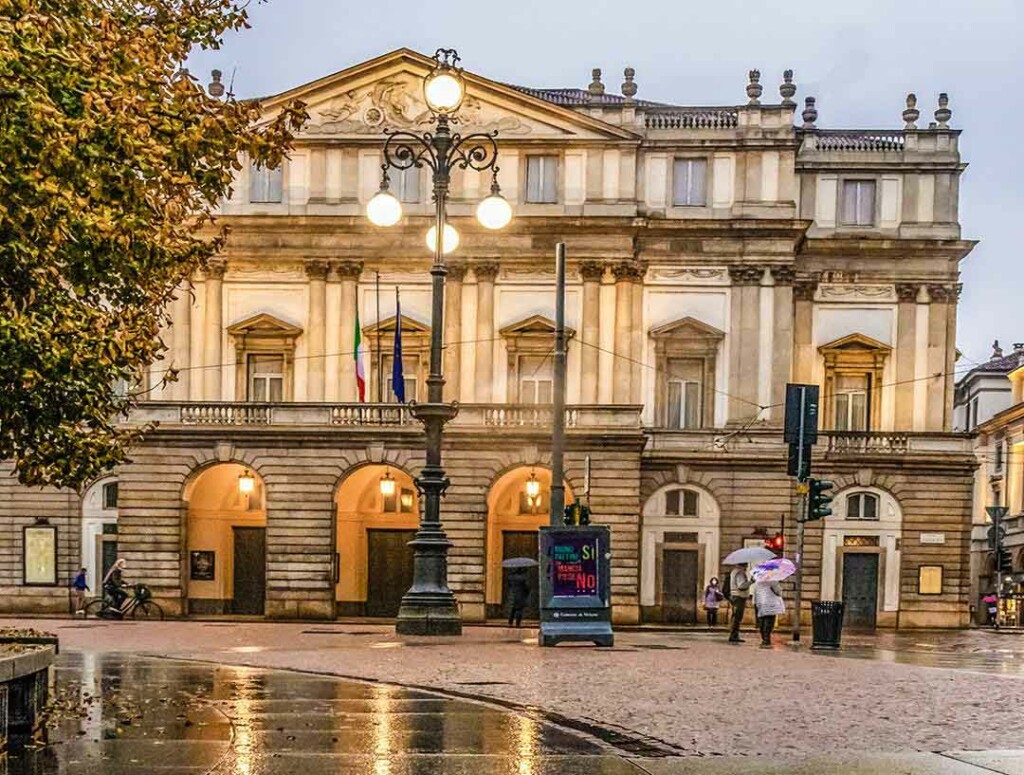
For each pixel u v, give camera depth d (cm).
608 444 5047
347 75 5431
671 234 5472
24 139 1333
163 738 1219
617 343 5409
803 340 5588
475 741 1214
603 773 1053
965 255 5603
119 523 5119
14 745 1170
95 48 1494
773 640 3500
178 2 1905
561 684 1769
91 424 1989
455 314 5416
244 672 1908
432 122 5403
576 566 2581
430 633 2941
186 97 1608
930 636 4728
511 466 5075
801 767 1088
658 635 3928
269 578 5078
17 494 5434
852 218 5659
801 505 3309
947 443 5512
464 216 5394
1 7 1340
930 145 5656
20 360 1645
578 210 5403
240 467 5316
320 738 1221
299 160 5469
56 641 1644
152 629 3412
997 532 7062
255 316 5416
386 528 5441
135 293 1934
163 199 1766
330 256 5438
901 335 5588
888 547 5506
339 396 5406
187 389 5403
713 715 1448
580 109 5553
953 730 1341
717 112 5525
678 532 5431
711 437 5425
